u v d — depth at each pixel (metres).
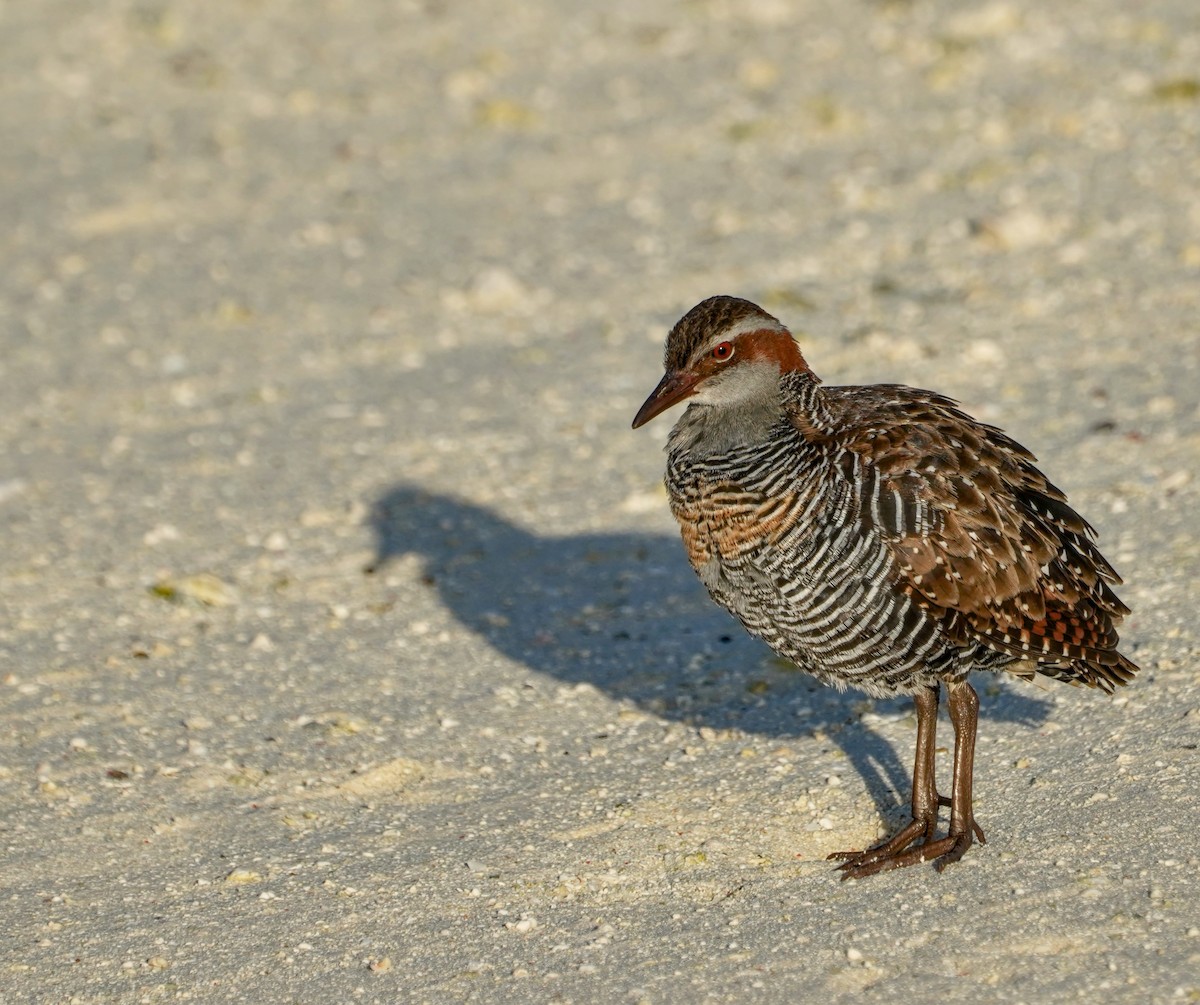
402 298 20.50
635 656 13.16
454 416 17.52
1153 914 9.34
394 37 29.52
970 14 27.03
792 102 25.19
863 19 28.17
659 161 23.84
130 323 20.38
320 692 12.95
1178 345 17.11
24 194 24.30
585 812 11.12
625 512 15.45
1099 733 11.25
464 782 11.65
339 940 9.91
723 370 10.65
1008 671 10.57
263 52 29.17
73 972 9.74
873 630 10.17
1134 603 12.71
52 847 11.09
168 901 10.43
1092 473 14.80
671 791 11.27
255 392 18.45
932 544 10.00
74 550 15.36
